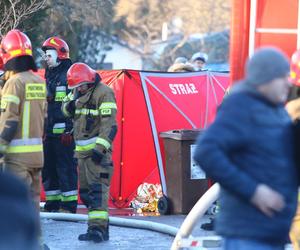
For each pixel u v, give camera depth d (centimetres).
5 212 674
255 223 1190
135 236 2516
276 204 1180
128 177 3231
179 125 3203
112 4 5997
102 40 10500
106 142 2305
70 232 2583
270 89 1202
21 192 689
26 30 4378
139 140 3228
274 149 1195
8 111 1922
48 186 2959
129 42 16112
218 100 3325
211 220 2592
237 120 1184
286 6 2062
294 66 1645
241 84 1226
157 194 3170
